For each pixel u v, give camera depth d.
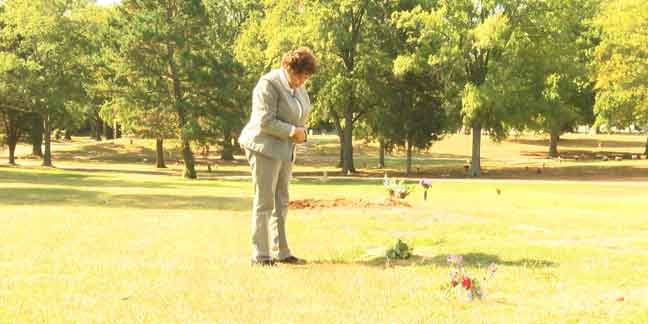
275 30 41.50
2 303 4.01
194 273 5.08
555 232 7.68
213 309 3.96
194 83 35.12
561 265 5.41
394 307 4.07
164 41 34.62
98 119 76.00
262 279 4.87
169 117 35.34
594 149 64.62
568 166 45.94
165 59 35.09
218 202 15.06
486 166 49.78
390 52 44.00
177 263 5.53
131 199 15.90
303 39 40.12
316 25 39.97
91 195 17.30
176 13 36.03
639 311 3.94
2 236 7.38
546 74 42.31
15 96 40.97
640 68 36.94
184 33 35.62
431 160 60.78
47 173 35.53
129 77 35.72
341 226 8.18
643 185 30.59
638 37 36.69
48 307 3.93
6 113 46.66
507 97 39.19
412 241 6.91
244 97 38.22
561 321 3.75
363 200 11.80
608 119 44.72
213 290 4.47
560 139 75.19
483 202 15.96
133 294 4.32
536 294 4.43
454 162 57.03
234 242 7.09
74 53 42.84
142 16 34.88
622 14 37.38
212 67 35.38
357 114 50.16
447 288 4.50
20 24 41.50
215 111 35.56
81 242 6.95
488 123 43.00
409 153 45.66
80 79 42.19
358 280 4.82
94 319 3.68
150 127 35.28
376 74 42.97
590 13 45.84
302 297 4.30
